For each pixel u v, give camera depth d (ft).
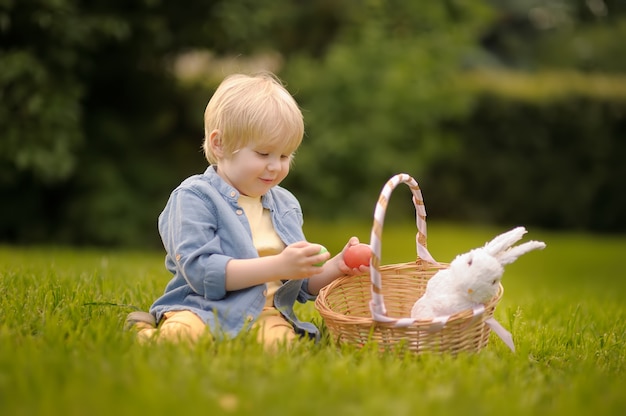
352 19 30.99
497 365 7.78
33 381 6.49
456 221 35.96
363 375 6.95
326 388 6.70
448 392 6.68
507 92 35.01
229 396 6.50
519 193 35.73
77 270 13.74
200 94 28.55
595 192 35.81
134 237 24.81
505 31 51.70
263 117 8.62
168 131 28.81
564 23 52.16
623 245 33.35
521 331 10.09
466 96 30.63
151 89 27.14
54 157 21.75
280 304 9.09
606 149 35.42
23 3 20.42
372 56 27.61
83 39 21.62
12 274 11.55
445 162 35.22
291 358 7.60
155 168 26.40
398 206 34.37
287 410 6.07
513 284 21.13
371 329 7.97
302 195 27.22
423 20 29.37
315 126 26.99
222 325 8.40
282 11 29.48
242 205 9.19
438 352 7.99
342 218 27.04
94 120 25.57
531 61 51.11
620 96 35.09
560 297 14.37
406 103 27.61
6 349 7.31
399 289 9.78
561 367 8.59
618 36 47.98
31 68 20.81
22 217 25.16
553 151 35.47
